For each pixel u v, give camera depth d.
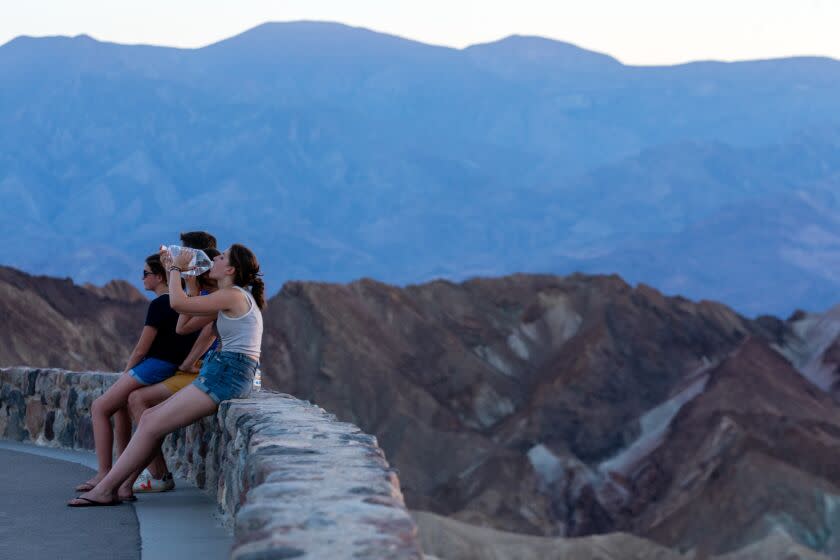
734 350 129.12
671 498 99.56
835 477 95.19
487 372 126.25
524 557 71.62
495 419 120.00
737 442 100.75
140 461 7.78
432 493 101.69
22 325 95.69
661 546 75.44
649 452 108.88
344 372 115.94
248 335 7.78
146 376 8.43
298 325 121.19
